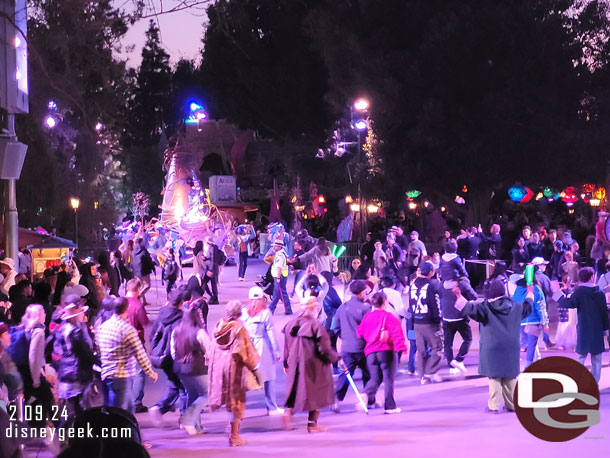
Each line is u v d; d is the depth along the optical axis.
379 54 40.50
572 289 16.92
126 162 74.38
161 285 32.78
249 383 9.60
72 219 40.91
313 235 58.97
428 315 13.18
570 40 38.84
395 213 53.53
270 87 56.16
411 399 12.16
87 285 15.90
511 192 39.06
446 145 38.69
